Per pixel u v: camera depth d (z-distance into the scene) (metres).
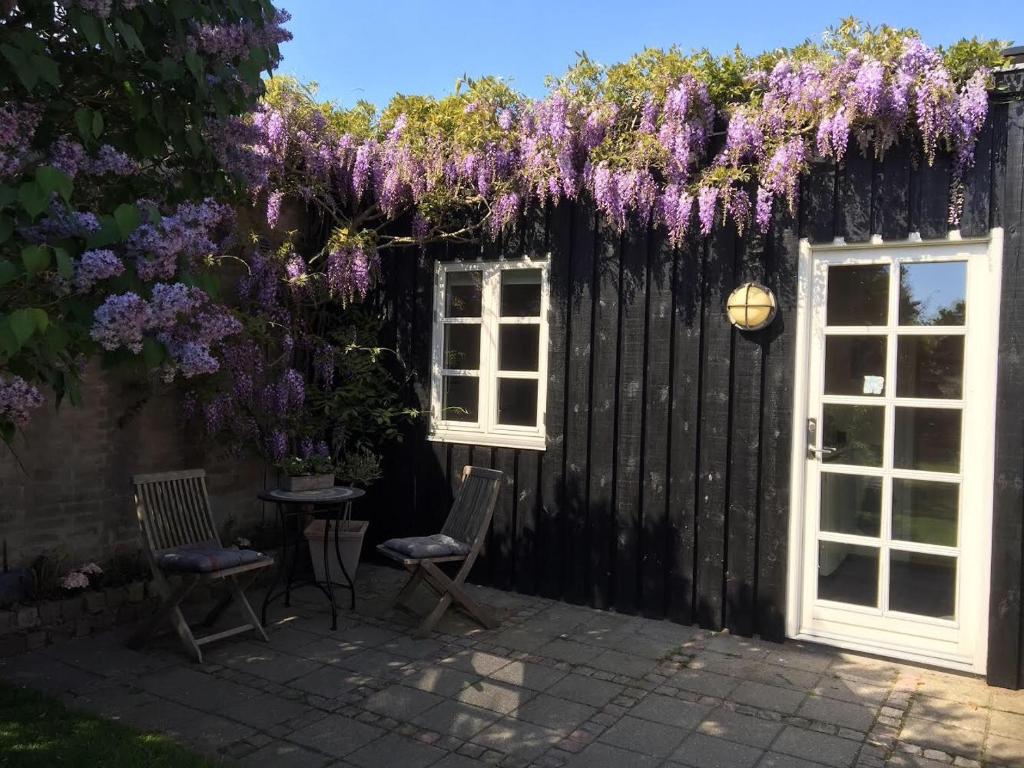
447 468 6.08
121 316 2.40
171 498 4.75
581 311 5.44
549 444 5.57
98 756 3.18
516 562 5.74
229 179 3.98
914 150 4.33
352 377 6.34
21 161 2.66
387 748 3.38
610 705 3.84
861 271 4.57
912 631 4.41
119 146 3.15
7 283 2.42
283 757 3.29
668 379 5.10
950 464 4.32
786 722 3.67
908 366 4.43
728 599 4.89
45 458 4.85
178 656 4.41
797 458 4.69
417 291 6.27
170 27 2.97
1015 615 4.04
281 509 5.61
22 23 2.71
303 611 5.25
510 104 5.61
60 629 4.58
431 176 5.77
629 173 5.02
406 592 5.09
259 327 5.88
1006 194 4.09
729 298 4.82
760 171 4.69
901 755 3.37
